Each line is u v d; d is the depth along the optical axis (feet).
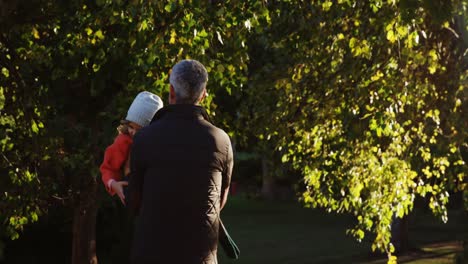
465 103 43.70
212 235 12.80
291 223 140.15
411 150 45.98
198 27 28.53
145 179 12.78
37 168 43.73
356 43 39.45
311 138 48.96
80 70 35.22
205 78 13.21
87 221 51.57
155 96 14.49
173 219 12.59
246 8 30.83
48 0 36.14
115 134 36.29
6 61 38.27
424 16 42.14
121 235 71.15
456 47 43.55
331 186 47.88
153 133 12.87
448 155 45.19
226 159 13.14
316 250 106.83
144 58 29.66
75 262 51.75
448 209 131.85
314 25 45.55
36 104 39.78
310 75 46.75
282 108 48.03
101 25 30.99
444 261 97.40
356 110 40.75
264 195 177.68
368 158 46.21
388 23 35.45
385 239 46.73
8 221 43.57
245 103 52.54
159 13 28.66
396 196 45.57
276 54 53.62
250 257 100.58
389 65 39.58
